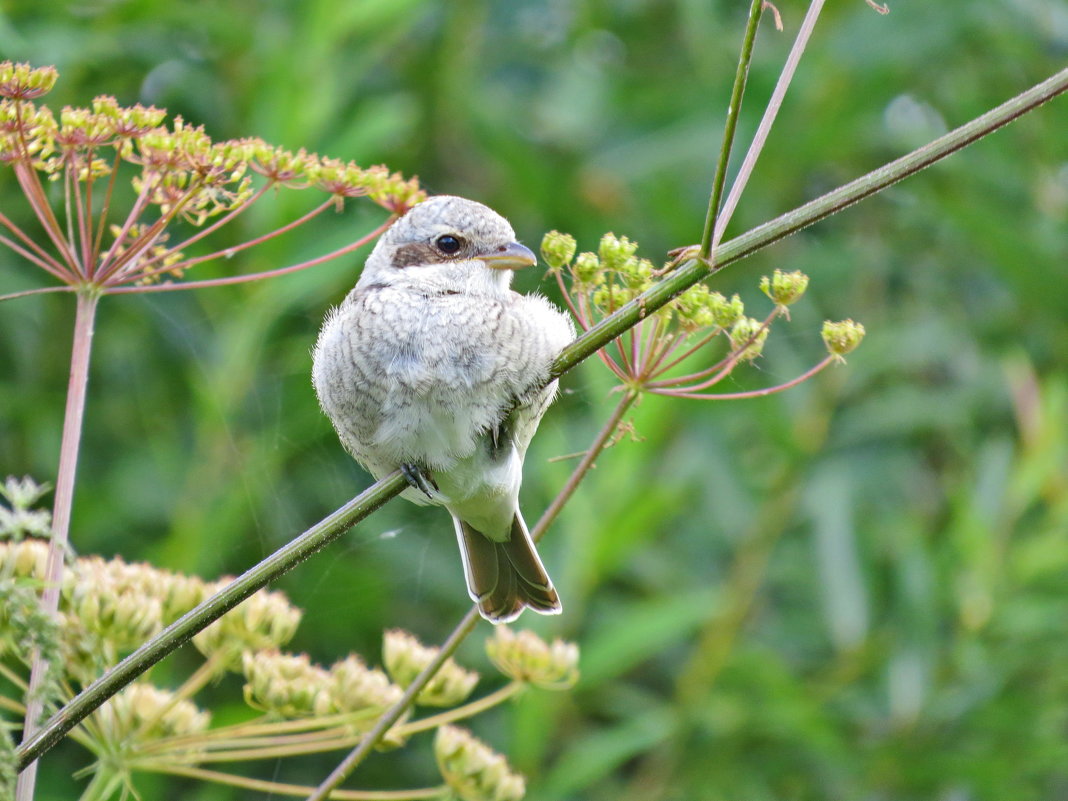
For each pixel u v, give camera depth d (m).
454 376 7.20
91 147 6.40
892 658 11.04
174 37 12.24
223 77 12.34
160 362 12.09
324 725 7.16
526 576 7.88
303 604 11.62
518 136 12.63
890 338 12.13
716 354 11.54
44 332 11.99
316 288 10.77
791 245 13.20
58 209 11.43
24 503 5.07
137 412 11.99
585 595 10.30
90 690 5.33
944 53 13.04
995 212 11.77
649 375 6.36
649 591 11.90
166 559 10.22
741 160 12.75
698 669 11.14
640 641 9.89
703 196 13.12
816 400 12.02
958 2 12.34
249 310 10.45
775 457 12.27
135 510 11.41
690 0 12.96
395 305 7.35
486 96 13.16
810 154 12.62
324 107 10.82
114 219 11.44
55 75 6.29
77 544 11.31
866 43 12.35
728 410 11.84
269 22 12.15
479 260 7.79
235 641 7.09
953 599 11.05
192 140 6.45
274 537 11.30
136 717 6.63
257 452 10.83
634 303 5.89
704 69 13.26
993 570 10.91
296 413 11.15
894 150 13.30
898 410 12.10
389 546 11.70
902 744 10.75
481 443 7.34
